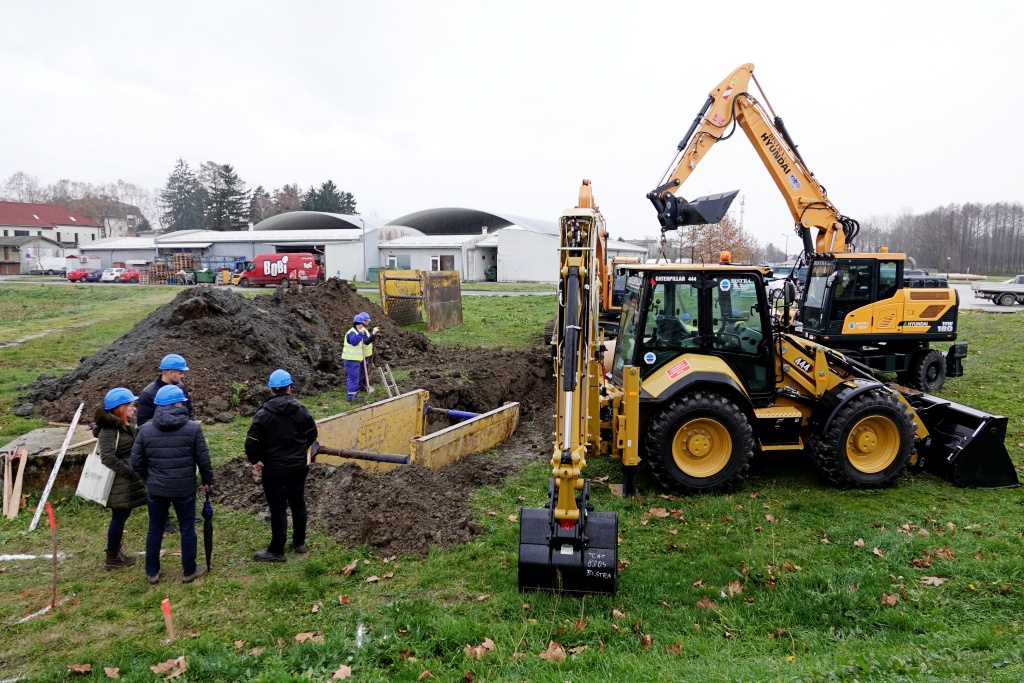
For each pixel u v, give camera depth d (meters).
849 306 12.09
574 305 5.12
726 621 4.80
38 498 6.91
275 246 53.12
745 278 7.58
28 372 13.38
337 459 7.82
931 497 7.18
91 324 21.27
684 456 7.26
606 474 7.98
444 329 20.19
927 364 12.13
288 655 4.37
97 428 6.00
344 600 5.07
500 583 5.29
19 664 4.36
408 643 4.45
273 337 12.56
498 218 60.88
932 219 80.56
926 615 4.84
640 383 7.50
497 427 9.27
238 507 6.76
